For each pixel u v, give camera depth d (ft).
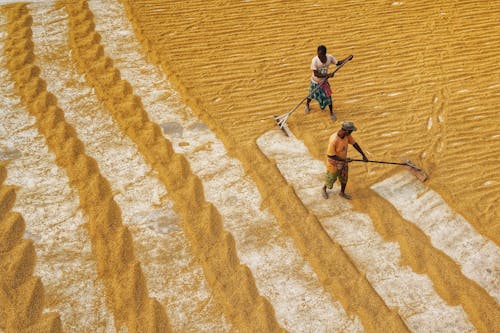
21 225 20.61
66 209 21.54
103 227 20.68
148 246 20.10
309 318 17.79
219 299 18.29
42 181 22.88
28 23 35.04
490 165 23.97
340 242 20.57
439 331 17.43
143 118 27.07
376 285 18.93
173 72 30.86
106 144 25.34
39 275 18.69
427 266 19.60
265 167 24.08
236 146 25.34
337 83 30.25
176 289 18.58
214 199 22.40
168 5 38.19
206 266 19.43
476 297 18.44
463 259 19.86
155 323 17.34
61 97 28.48
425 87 29.68
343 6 38.55
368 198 22.56
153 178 23.39
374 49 33.32
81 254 19.63
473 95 28.94
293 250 20.20
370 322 17.61
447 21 36.42
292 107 28.30
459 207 21.91
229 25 35.86
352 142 20.89
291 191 22.71
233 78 30.48
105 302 17.97
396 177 23.61
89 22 35.58
